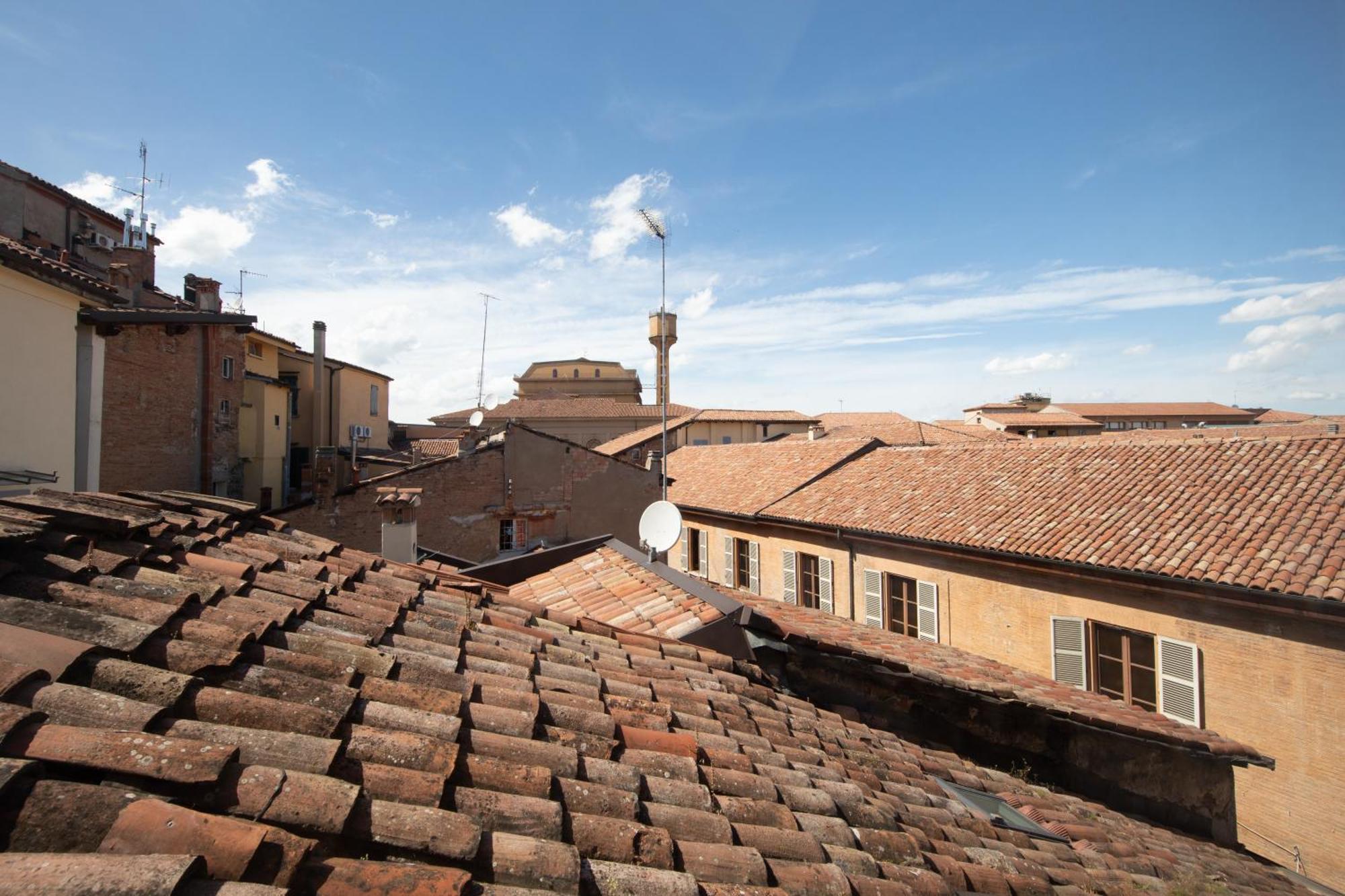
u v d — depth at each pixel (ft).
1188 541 36.35
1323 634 30.17
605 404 191.01
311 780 7.41
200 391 73.41
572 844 8.45
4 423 31.91
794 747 15.43
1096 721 25.03
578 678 14.26
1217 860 22.79
